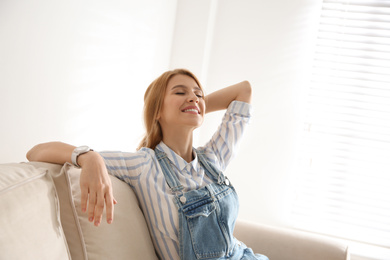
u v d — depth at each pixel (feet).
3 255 2.36
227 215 4.55
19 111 4.09
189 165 4.72
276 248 5.94
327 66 8.83
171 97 4.76
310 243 5.90
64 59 4.79
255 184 9.11
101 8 5.55
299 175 9.00
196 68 8.72
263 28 9.09
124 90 6.69
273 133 9.04
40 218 2.84
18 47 3.95
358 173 8.72
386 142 8.68
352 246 8.50
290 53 8.99
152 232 4.34
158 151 4.77
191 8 8.75
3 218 2.52
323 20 8.82
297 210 8.98
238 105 5.51
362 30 8.69
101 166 3.43
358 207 8.76
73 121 5.18
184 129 4.82
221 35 9.26
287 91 9.00
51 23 4.44
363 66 8.74
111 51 6.05
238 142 5.46
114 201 3.41
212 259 4.31
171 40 8.73
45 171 3.24
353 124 8.80
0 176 2.80
